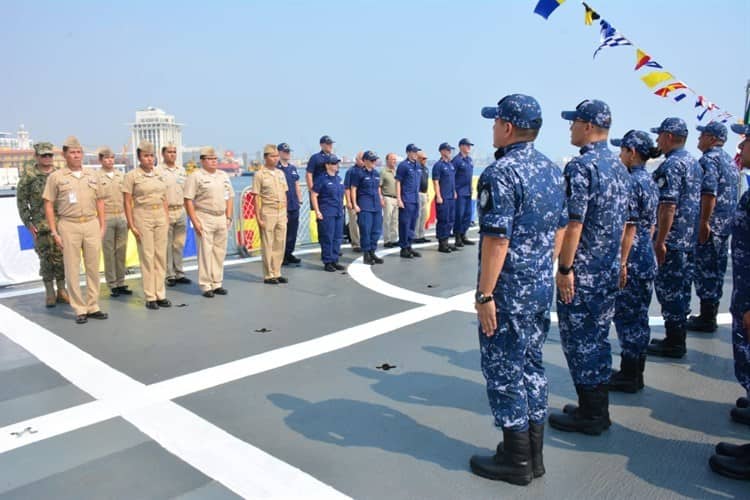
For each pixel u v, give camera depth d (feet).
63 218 17.92
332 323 18.10
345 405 11.89
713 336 16.60
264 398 12.25
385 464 9.48
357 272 26.73
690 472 9.21
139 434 10.61
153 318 18.85
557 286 10.51
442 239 32.55
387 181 34.78
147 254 19.81
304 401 12.09
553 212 8.50
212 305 20.59
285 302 20.98
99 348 15.74
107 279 22.11
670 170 13.32
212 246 21.95
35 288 23.95
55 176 17.71
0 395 12.52
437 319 18.52
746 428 10.80
